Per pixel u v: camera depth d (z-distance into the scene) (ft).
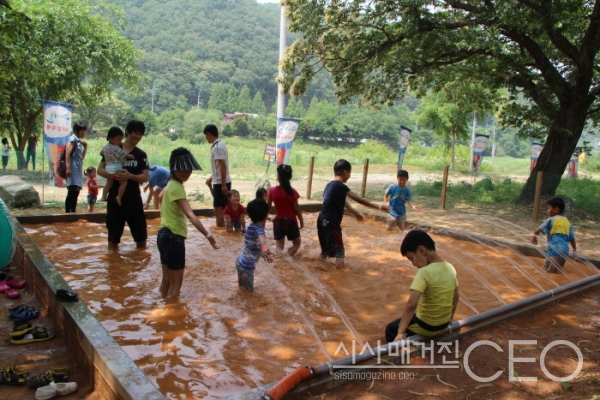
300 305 17.85
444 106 111.24
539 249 26.96
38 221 29.55
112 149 23.25
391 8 49.26
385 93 56.54
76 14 65.05
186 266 21.91
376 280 21.35
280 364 13.25
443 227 34.06
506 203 51.11
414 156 181.68
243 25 472.03
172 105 345.31
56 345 14.35
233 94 344.69
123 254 23.65
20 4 61.31
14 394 11.56
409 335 14.21
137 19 458.91
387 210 23.65
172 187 17.67
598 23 45.50
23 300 17.85
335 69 53.16
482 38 48.57
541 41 54.80
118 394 10.45
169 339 14.48
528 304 17.80
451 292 13.93
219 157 29.60
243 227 29.94
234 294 18.60
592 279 21.30
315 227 33.24
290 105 333.21
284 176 24.21
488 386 12.21
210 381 12.16
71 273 20.39
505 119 61.11
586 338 15.67
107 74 69.72
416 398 11.51
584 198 47.47
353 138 322.34
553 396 11.92
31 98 70.13
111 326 15.25
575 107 49.70
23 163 65.51
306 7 51.39
